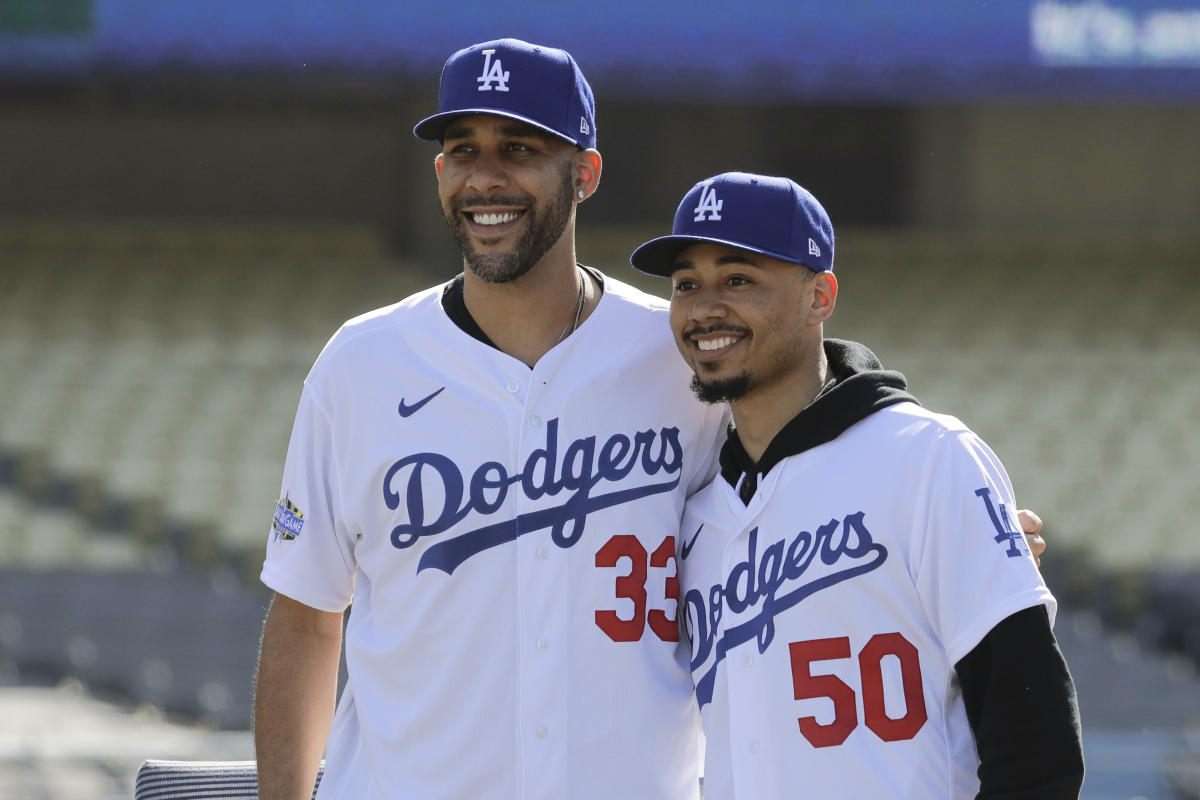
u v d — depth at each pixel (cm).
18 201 2877
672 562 487
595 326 495
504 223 471
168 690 1720
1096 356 2683
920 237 3006
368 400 491
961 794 441
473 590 471
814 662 450
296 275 2833
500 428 480
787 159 2977
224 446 2253
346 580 510
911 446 452
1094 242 3019
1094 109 3000
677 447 497
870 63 2269
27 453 2202
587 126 484
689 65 2255
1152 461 2312
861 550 449
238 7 2211
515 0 2227
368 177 2948
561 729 463
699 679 479
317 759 516
